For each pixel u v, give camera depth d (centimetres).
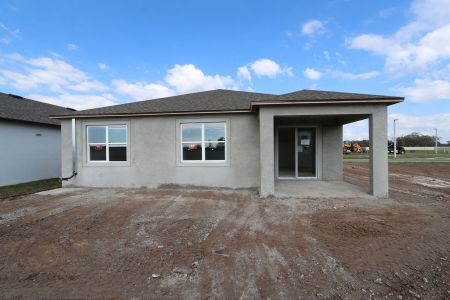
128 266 382
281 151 1163
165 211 674
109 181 1045
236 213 652
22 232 526
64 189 1012
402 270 365
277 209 686
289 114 829
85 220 600
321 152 1141
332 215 623
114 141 1052
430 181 1234
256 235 501
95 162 1060
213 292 316
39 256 418
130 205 738
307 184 1039
